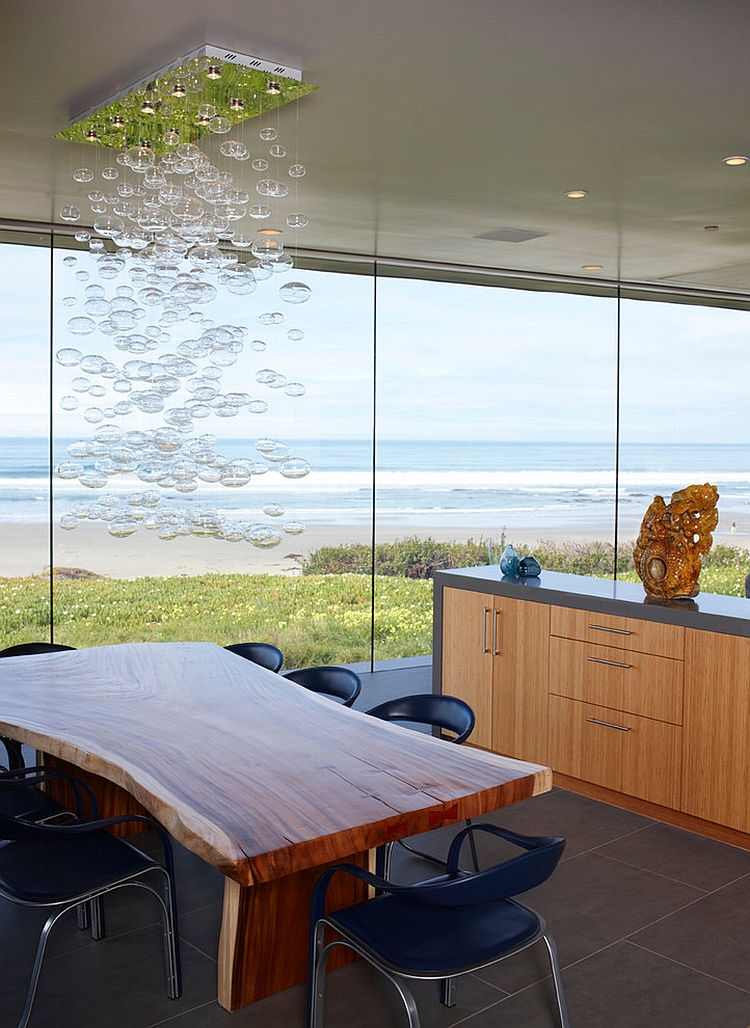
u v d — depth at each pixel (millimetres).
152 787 2816
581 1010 3016
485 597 5477
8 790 3709
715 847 4332
